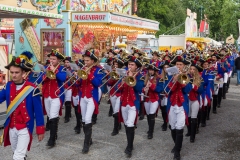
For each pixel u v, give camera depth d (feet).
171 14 143.33
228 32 184.65
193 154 22.52
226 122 32.04
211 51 49.06
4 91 16.19
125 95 22.18
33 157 21.56
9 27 69.00
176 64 21.29
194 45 91.71
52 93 23.53
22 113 15.89
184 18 153.58
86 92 22.91
